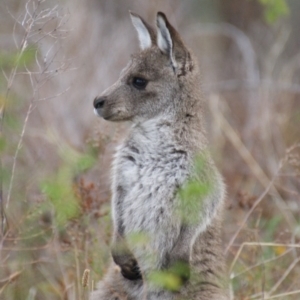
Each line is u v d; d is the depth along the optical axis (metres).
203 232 11.19
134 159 11.37
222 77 20.95
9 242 12.55
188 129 11.28
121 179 11.45
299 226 13.36
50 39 16.73
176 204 11.00
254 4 23.05
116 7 20.80
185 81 11.45
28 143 14.68
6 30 17.34
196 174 11.02
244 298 11.62
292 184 15.70
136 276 11.20
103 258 12.47
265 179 15.45
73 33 17.78
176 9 21.97
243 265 12.46
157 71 11.48
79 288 11.28
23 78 15.80
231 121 18.03
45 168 14.31
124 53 18.66
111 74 17.81
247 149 16.88
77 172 12.32
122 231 11.37
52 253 12.60
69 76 16.94
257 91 18.73
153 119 11.44
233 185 15.32
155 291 11.03
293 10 23.42
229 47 21.91
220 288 11.23
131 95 11.48
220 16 23.11
